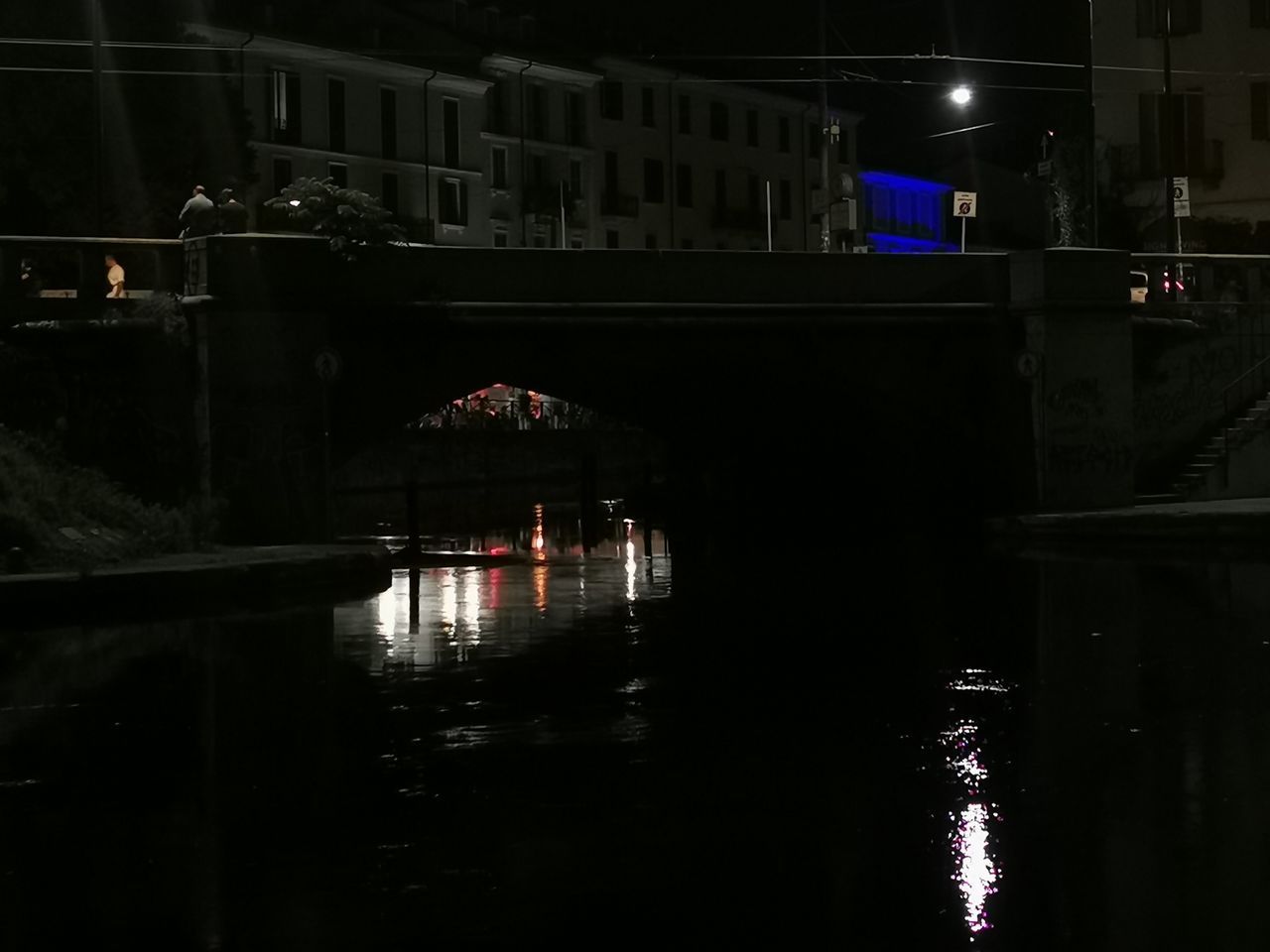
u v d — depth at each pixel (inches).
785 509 1953.7
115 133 2177.7
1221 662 717.3
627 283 1400.1
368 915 362.3
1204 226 2667.3
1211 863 394.3
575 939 344.2
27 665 743.7
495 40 3767.2
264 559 1102.4
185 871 399.9
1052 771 499.8
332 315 1306.6
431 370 1368.1
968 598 997.8
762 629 872.3
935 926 349.4
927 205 4525.1
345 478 2524.6
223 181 2295.8
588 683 685.9
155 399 1277.1
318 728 585.6
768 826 436.5
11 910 369.7
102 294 1293.1
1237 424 1672.0
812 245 4421.8
